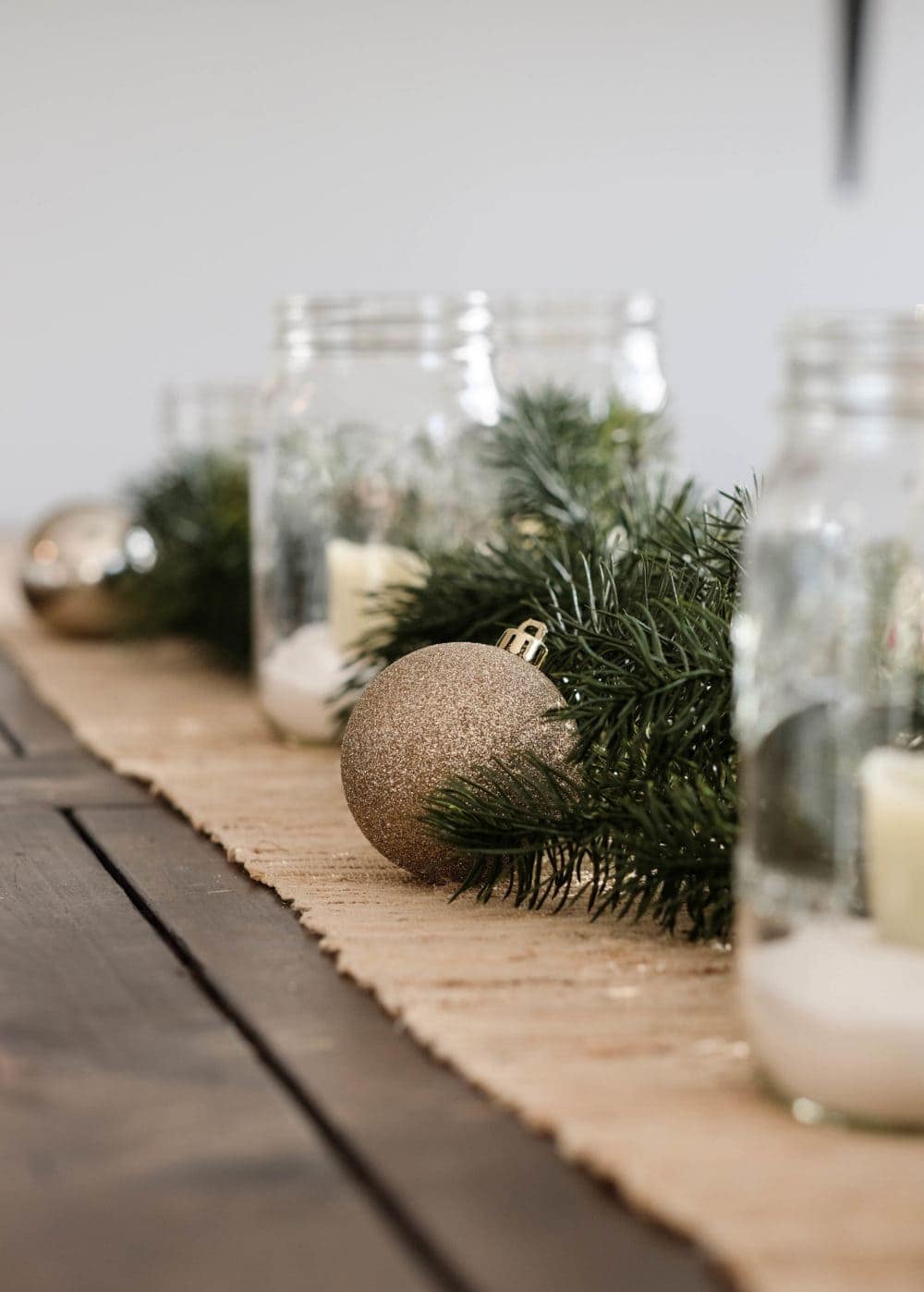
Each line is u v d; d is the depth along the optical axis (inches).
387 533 44.2
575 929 32.8
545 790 33.8
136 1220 22.0
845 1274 20.2
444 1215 22.1
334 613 44.2
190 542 54.8
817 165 103.1
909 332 25.7
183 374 96.2
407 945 32.1
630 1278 20.5
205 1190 22.9
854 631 26.5
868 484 26.4
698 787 32.6
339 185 97.5
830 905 25.5
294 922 33.2
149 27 94.3
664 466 48.2
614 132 100.6
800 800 25.7
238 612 53.6
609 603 36.3
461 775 33.8
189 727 45.9
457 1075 27.2
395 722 34.0
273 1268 20.8
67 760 43.2
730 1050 28.1
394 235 98.5
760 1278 20.0
